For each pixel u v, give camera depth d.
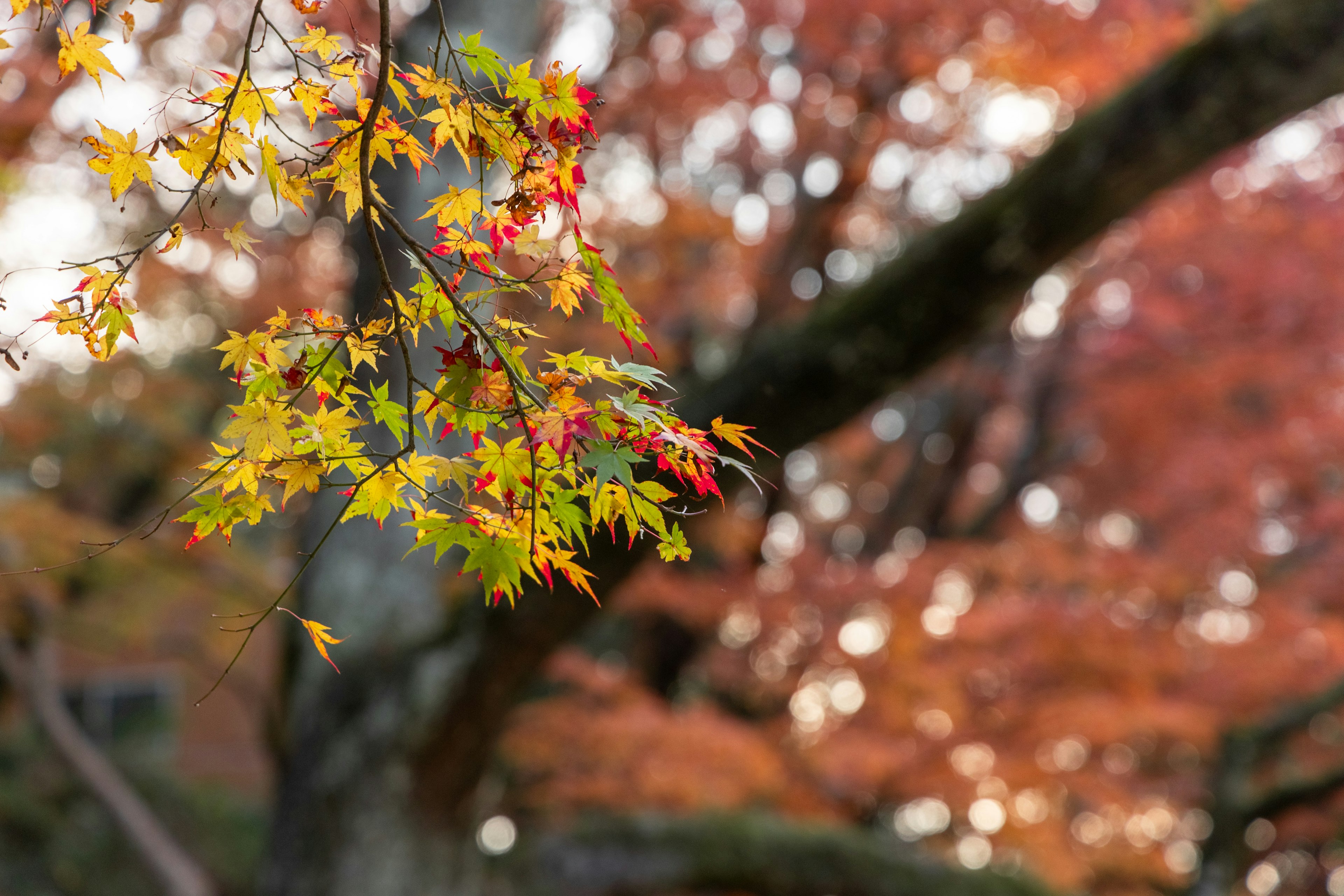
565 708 6.09
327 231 6.50
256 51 0.92
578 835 6.21
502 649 4.51
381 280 0.89
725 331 8.88
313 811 4.78
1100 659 6.28
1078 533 7.86
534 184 0.94
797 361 3.87
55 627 7.01
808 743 6.82
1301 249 7.95
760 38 7.08
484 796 5.28
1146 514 8.99
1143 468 8.91
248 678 7.12
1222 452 8.34
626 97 6.95
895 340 3.81
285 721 5.02
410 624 4.89
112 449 8.34
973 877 6.40
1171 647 6.46
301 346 0.93
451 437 3.60
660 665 8.25
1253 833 9.91
